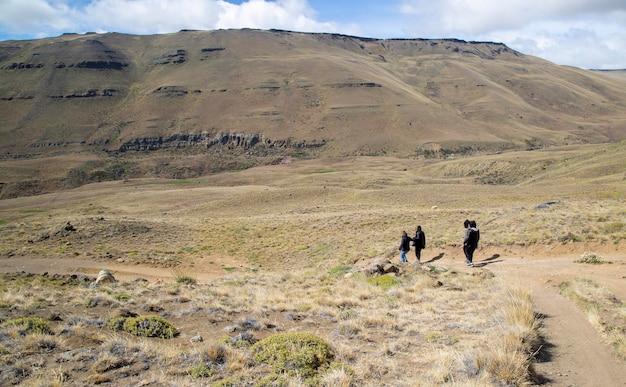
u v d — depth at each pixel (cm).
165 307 1306
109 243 3812
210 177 17262
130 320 1048
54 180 18225
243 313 1227
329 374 762
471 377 751
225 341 935
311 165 19762
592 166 9288
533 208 3128
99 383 736
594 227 2084
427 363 837
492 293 1340
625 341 859
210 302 1358
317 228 3991
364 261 2486
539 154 15125
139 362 827
